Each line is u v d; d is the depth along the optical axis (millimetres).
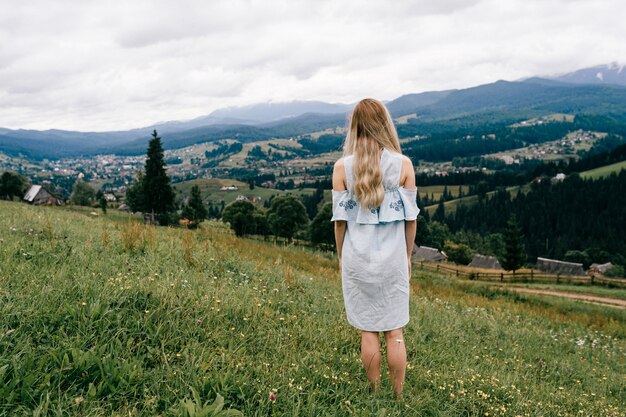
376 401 3023
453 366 4430
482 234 157875
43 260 4539
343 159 3154
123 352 2936
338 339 4254
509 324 9125
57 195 133875
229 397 2717
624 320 16703
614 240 132875
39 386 2402
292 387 2934
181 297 3984
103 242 6094
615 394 5387
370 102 3123
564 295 30000
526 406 3711
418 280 20281
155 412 2430
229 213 85500
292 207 81438
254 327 3912
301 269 11047
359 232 3127
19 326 2936
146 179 73625
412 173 3170
